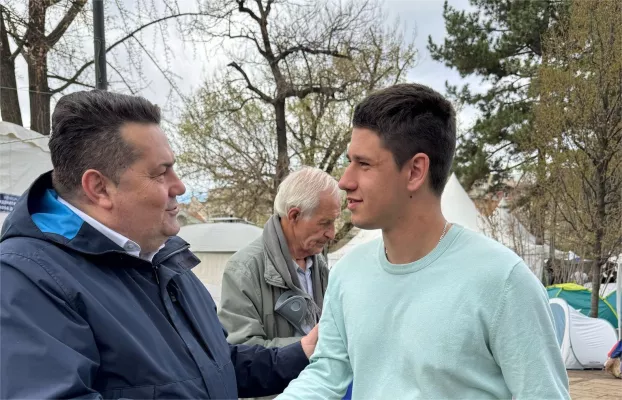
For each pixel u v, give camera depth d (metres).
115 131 1.53
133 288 1.58
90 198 1.55
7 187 4.54
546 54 11.55
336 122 15.05
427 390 1.36
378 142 1.44
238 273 2.48
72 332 1.34
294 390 1.62
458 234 1.47
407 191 1.45
